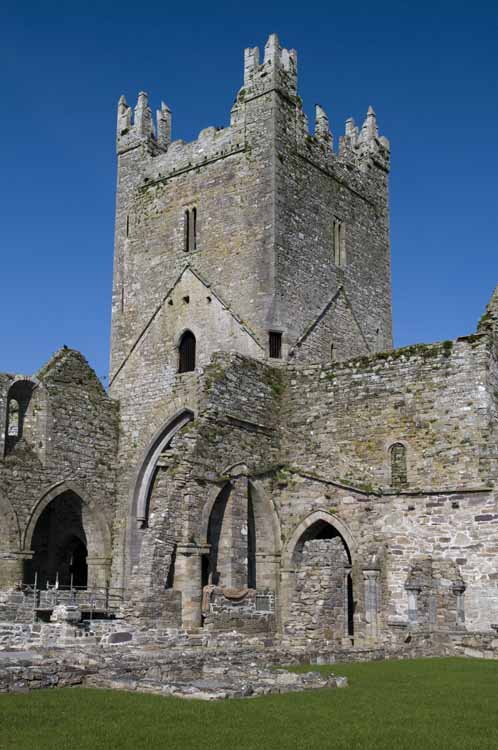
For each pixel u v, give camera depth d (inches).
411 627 1120.2
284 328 1488.7
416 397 1262.3
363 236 1749.5
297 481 1322.6
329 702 582.9
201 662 767.1
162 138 1777.8
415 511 1213.1
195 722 499.2
